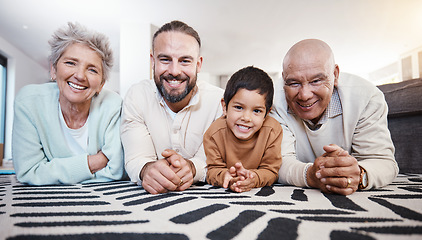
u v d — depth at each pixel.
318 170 0.99
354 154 1.25
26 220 0.62
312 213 0.66
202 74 8.90
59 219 0.63
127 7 4.46
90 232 0.53
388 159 1.13
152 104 1.35
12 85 6.03
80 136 1.45
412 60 6.98
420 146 1.69
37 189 1.15
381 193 0.94
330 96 1.14
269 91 1.17
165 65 1.20
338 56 7.55
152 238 0.50
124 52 4.84
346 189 0.91
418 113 1.68
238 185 0.99
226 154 1.21
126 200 0.86
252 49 6.64
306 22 5.20
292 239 0.48
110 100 1.48
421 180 1.32
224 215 0.65
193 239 0.49
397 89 1.76
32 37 5.60
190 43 1.21
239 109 1.14
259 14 4.84
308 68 1.08
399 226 0.54
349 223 0.57
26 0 4.23
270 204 0.77
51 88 1.45
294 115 1.31
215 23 5.16
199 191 1.05
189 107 1.33
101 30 5.25
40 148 1.38
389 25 5.42
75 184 1.34
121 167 1.44
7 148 5.93
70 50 1.28
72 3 4.32
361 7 4.66
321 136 1.27
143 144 1.30
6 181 1.52
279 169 1.23
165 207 0.74
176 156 1.05
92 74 1.33
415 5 4.62
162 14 4.72
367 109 1.18
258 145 1.17
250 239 0.49
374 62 8.18
